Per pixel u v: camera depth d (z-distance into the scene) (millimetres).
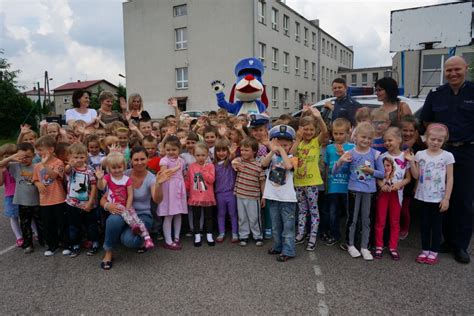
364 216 3760
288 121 5094
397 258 3689
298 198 4203
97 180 3877
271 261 3703
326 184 4164
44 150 3879
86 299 2986
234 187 4301
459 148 3645
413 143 4066
